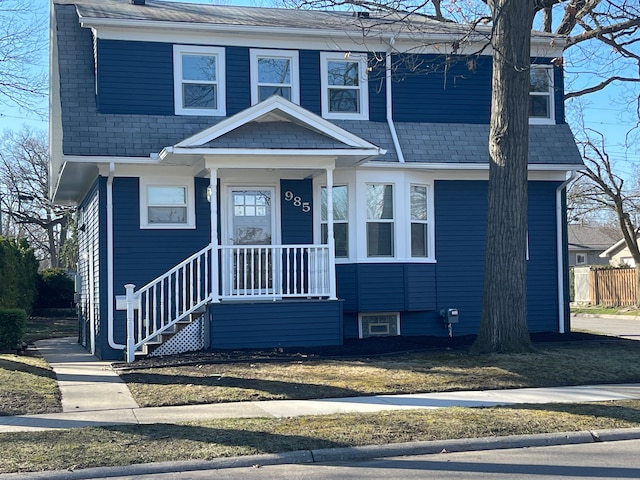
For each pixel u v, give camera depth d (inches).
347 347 575.8
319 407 396.5
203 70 653.3
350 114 686.5
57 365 564.4
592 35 685.9
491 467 294.8
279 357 532.4
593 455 313.7
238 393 425.7
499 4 548.1
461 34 655.8
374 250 655.8
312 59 681.6
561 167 693.3
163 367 510.3
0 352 618.8
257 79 666.2
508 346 548.7
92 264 669.9
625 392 442.9
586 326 1099.9
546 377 476.7
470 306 687.1
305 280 649.0
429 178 682.8
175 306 602.2
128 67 629.6
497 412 379.6
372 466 299.4
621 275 1542.8
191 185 631.2
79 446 314.2
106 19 614.2
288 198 656.4
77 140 590.9
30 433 337.7
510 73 548.4
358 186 648.4
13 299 883.4
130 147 600.4
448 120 705.6
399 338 644.7
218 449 310.3
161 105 636.1
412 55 655.8
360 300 641.6
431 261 674.8
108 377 491.5
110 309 606.2
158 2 767.7
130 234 615.2
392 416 368.2
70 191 761.6
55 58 726.5
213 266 571.5
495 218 553.3
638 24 612.1
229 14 725.9
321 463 305.1
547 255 713.6
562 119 732.0
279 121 607.8
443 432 339.0
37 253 2406.5
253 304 573.0
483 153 682.8
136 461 294.8
